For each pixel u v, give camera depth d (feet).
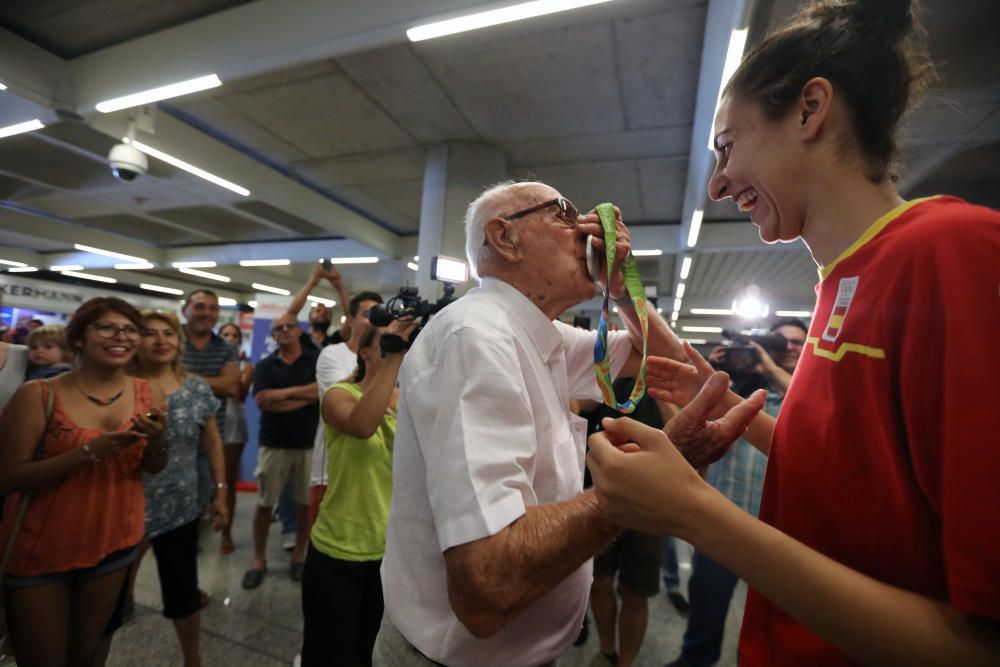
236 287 42.06
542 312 2.65
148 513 5.05
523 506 1.82
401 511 2.52
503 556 1.69
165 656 5.95
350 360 6.50
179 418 5.63
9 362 5.52
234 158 14.33
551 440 2.41
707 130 9.67
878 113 1.60
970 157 10.97
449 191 13.26
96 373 4.53
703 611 5.75
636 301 2.45
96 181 18.03
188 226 23.50
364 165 15.47
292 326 9.22
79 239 24.75
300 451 8.46
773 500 1.81
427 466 2.02
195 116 12.79
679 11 8.20
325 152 14.67
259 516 8.23
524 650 2.31
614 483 1.40
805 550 1.22
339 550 4.34
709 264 24.68
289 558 9.08
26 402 4.12
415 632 2.35
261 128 13.29
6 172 16.75
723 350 5.70
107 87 9.78
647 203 17.46
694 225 15.60
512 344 2.24
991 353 1.10
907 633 1.10
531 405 2.35
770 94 1.69
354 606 4.28
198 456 7.63
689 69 9.71
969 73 7.70
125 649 6.05
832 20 1.66
